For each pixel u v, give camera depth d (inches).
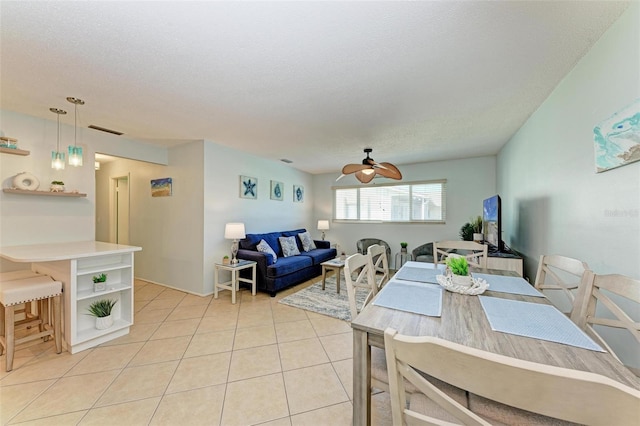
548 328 39.2
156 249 169.2
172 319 114.1
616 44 54.7
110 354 85.3
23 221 107.0
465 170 192.1
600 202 61.5
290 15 52.7
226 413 60.4
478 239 140.6
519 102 94.4
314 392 67.7
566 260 57.9
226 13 52.2
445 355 21.9
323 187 255.1
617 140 54.8
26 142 106.7
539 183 98.7
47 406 61.9
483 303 49.8
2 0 48.5
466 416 23.2
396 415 27.4
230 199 164.6
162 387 69.2
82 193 120.3
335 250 218.5
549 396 18.7
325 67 72.2
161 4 49.8
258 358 83.5
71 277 85.8
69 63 70.2
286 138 140.5
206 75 76.4
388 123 116.3
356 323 41.4
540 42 61.2
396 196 221.5
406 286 60.9
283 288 153.9
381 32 57.9
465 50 64.3
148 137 140.0
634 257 50.7
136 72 74.7
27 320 95.0
